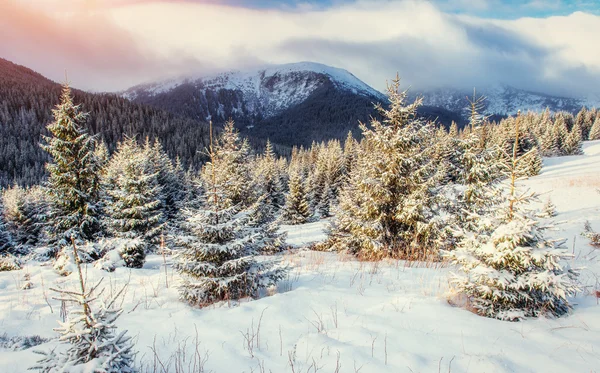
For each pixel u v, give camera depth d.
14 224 29.45
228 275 6.48
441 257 9.68
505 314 4.73
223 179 14.37
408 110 10.85
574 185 29.39
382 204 10.88
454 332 4.27
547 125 75.75
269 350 4.09
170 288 7.67
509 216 5.20
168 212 27.19
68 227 14.81
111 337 3.35
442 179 11.16
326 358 3.79
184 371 3.70
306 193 39.78
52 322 5.66
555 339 4.01
